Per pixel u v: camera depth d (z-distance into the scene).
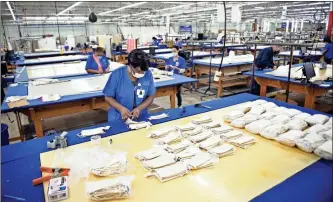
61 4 11.04
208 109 2.05
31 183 1.07
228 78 5.41
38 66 5.71
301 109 1.92
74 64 5.95
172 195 1.00
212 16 16.44
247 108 1.87
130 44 8.31
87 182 1.08
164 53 8.71
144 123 1.72
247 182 1.07
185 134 1.53
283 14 14.52
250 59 5.99
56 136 1.50
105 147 1.40
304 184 1.04
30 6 11.34
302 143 1.32
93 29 20.69
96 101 2.99
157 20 21.03
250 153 1.33
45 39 11.42
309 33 9.40
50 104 2.55
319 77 3.09
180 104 4.59
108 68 4.61
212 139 1.43
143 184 1.07
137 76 1.89
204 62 5.66
